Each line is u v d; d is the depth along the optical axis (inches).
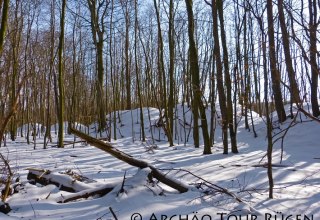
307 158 338.6
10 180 179.9
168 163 301.6
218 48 354.6
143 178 178.2
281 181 219.8
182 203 161.5
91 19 679.7
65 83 848.9
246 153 378.0
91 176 236.7
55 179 193.8
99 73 681.0
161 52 510.0
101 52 682.2
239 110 704.4
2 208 158.9
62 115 468.1
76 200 175.8
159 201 162.6
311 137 460.4
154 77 894.4
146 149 423.8
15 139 623.5
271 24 159.5
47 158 354.9
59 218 150.2
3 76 463.2
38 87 742.5
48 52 684.1
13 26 538.0
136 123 704.4
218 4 370.0
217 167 272.2
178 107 738.8
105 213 151.9
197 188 181.9
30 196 179.3
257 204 165.8
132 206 157.0
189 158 337.1
